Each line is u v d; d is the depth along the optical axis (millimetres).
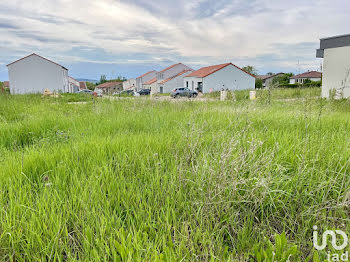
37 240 1753
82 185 2455
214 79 47344
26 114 7809
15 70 50594
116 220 2008
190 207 2180
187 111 7703
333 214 2100
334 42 16391
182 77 63938
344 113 7035
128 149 3510
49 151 3635
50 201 2199
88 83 100438
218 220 2066
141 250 1655
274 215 2162
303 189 2373
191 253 1689
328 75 17000
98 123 5918
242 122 4855
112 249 1641
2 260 1636
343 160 2850
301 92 11203
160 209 2146
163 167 2918
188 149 2967
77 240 1794
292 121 5359
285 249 1712
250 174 2348
